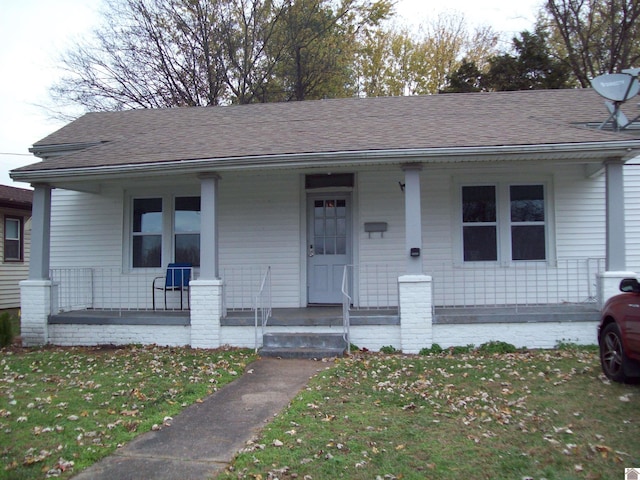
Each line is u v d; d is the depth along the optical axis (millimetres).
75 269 10336
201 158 8250
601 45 21453
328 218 10320
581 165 9609
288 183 10242
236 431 4711
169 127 10977
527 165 9078
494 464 3883
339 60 24844
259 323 8508
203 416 5145
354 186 10094
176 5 23562
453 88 21828
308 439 4422
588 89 11453
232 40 23922
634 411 4980
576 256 9625
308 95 24625
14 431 4672
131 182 10242
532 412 5031
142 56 23688
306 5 24016
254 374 6840
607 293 7984
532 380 6211
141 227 10859
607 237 8086
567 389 5785
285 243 10211
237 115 11523
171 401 5598
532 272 9641
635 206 9703
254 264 10250
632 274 7934
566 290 9594
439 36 28469
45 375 6914
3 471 3822
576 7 21531
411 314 8109
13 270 17297
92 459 4074
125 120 12031
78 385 6312
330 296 10211
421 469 3812
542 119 9359
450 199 9812
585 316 8102
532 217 9805
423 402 5441
